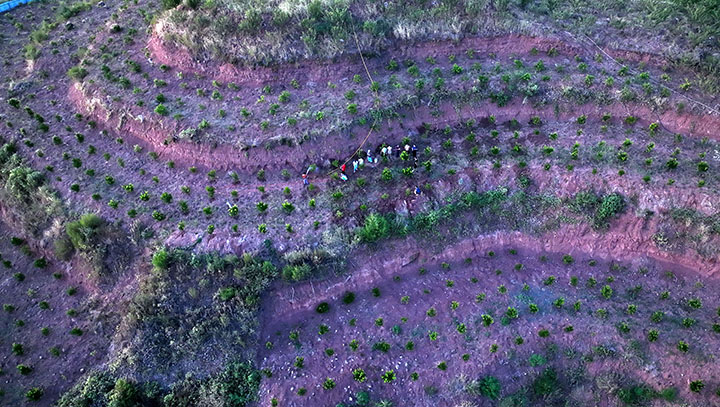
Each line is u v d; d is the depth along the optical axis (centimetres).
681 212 3269
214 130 3750
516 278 3247
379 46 4178
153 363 2939
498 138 3759
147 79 4159
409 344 2958
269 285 3122
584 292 3161
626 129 3734
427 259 3325
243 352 2978
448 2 4400
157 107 3872
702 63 3969
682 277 3203
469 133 3816
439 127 3859
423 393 2856
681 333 2933
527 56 4178
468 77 3991
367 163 3669
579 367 2900
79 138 3891
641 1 4581
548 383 2848
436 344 2998
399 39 4228
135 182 3641
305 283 3159
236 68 4103
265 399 2839
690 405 2731
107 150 3859
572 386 2869
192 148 3728
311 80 4084
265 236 3278
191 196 3547
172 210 3450
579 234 3362
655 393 2786
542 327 3016
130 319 3038
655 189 3341
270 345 2991
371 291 3216
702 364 2812
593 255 3338
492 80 3950
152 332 3017
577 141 3662
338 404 2830
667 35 4200
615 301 3106
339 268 3203
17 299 3319
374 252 3284
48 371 3003
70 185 3625
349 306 3152
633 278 3228
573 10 4506
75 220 3441
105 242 3306
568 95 3847
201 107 3919
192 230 3325
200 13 4369
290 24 4244
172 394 2842
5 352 3084
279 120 3791
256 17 4206
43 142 3925
